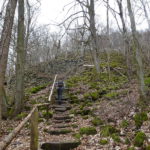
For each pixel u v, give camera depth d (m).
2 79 5.27
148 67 13.15
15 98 9.91
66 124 7.82
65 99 11.24
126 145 5.02
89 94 10.91
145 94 7.39
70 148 5.64
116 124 6.54
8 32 6.06
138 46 7.87
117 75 14.65
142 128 5.60
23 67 10.06
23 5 10.02
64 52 28.14
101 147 5.25
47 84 16.47
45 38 29.50
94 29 9.79
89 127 6.68
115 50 24.94
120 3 9.69
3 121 9.01
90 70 18.28
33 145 4.83
